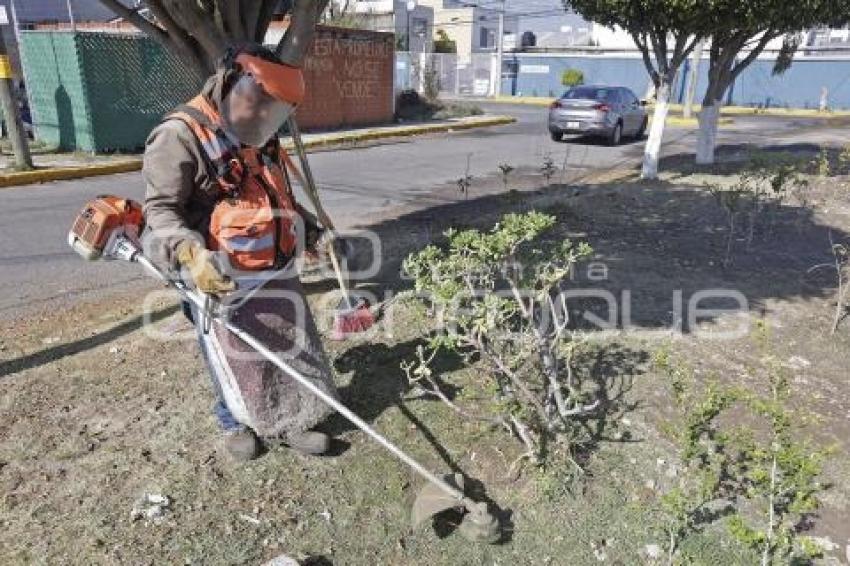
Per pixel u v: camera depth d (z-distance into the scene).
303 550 2.58
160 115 13.28
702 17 8.62
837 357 4.18
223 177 2.48
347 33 17.81
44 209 8.41
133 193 9.73
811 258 6.09
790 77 33.03
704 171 10.68
